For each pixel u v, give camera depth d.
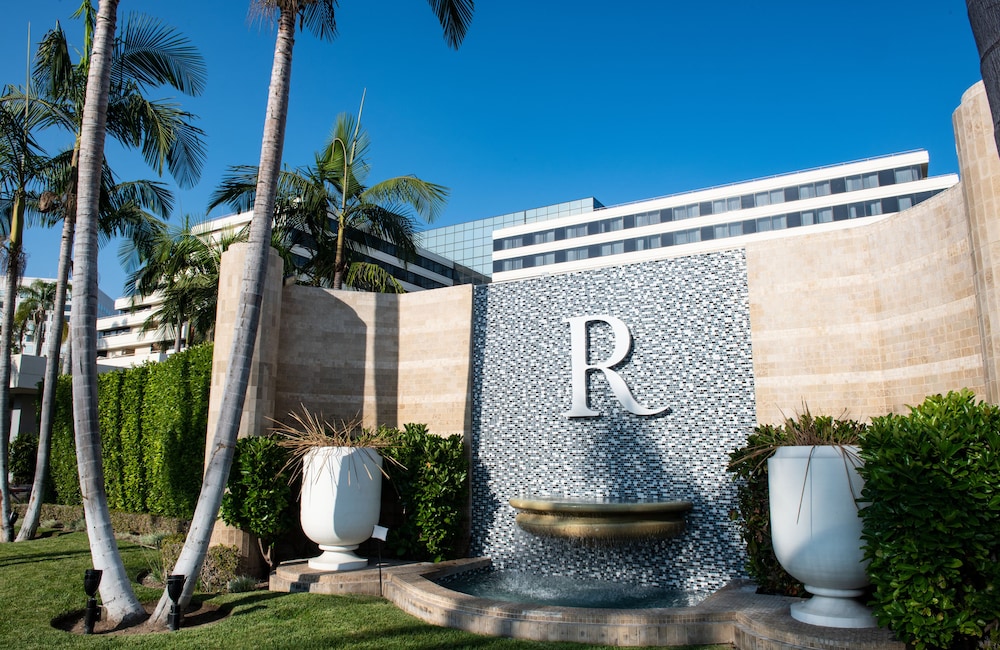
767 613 7.59
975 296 7.59
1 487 14.96
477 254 80.06
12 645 7.41
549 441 12.55
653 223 59.75
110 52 9.77
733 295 11.38
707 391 11.32
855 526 6.77
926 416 6.55
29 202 16.94
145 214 19.31
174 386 15.18
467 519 12.98
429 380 13.84
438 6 12.09
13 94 15.16
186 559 8.92
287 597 9.77
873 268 10.16
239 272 12.49
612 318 12.29
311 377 13.65
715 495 10.98
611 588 11.07
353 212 18.06
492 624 8.00
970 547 5.83
